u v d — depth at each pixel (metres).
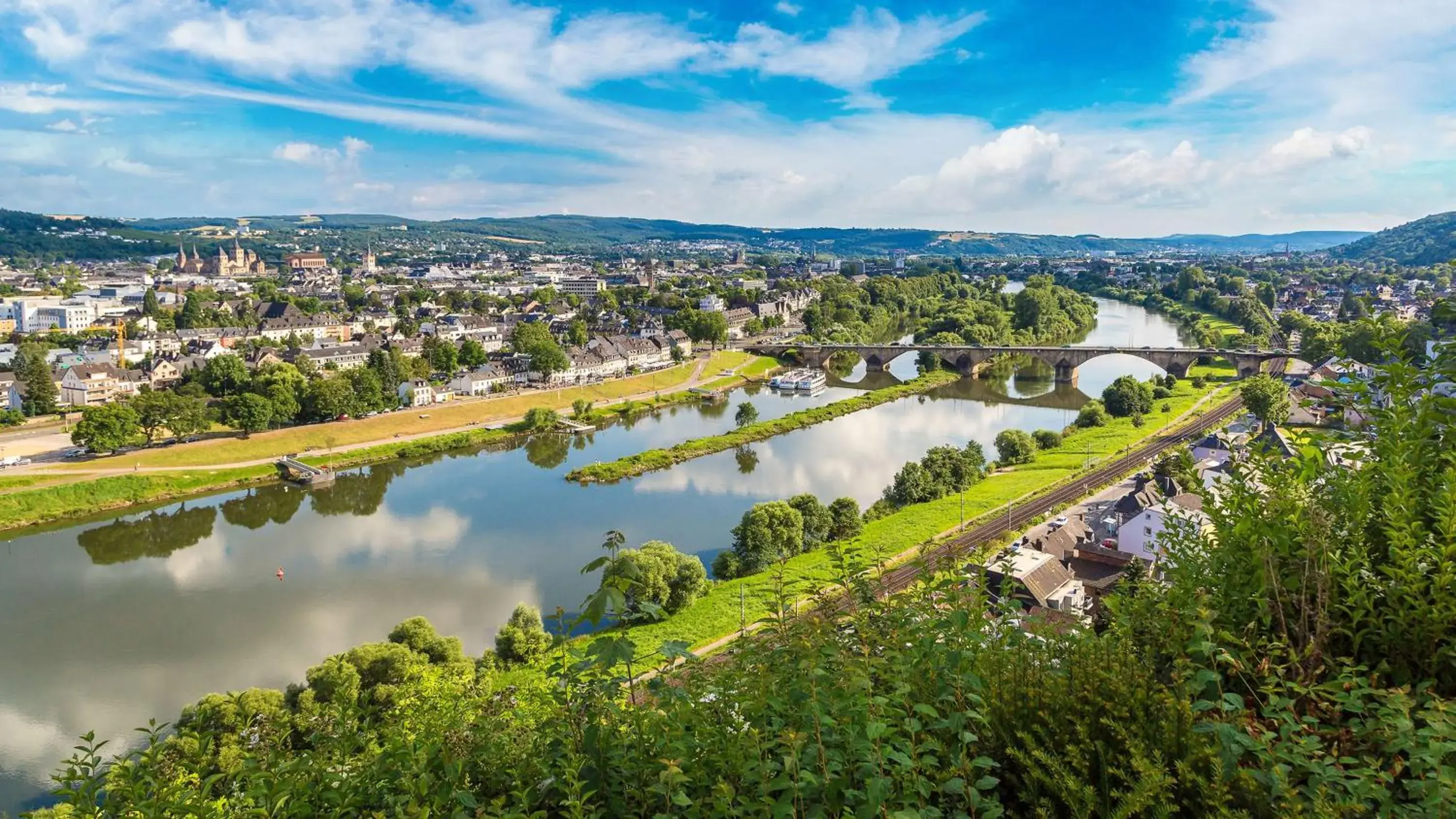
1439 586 15.55
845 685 16.42
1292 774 14.05
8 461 141.38
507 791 17.78
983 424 183.25
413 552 109.00
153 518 128.25
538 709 22.27
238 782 20.03
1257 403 147.25
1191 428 157.75
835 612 21.31
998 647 18.44
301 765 18.25
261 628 87.06
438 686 57.22
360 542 113.38
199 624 87.94
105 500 131.38
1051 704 16.27
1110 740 15.52
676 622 77.88
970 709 15.91
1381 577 17.39
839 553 24.03
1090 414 167.75
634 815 16.11
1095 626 21.59
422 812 15.80
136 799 17.70
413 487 141.75
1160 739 15.03
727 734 17.05
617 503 128.75
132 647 82.81
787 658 19.44
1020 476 128.62
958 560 22.80
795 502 100.38
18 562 108.06
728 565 91.56
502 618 88.81
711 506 126.25
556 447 172.75
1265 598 17.30
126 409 150.75
